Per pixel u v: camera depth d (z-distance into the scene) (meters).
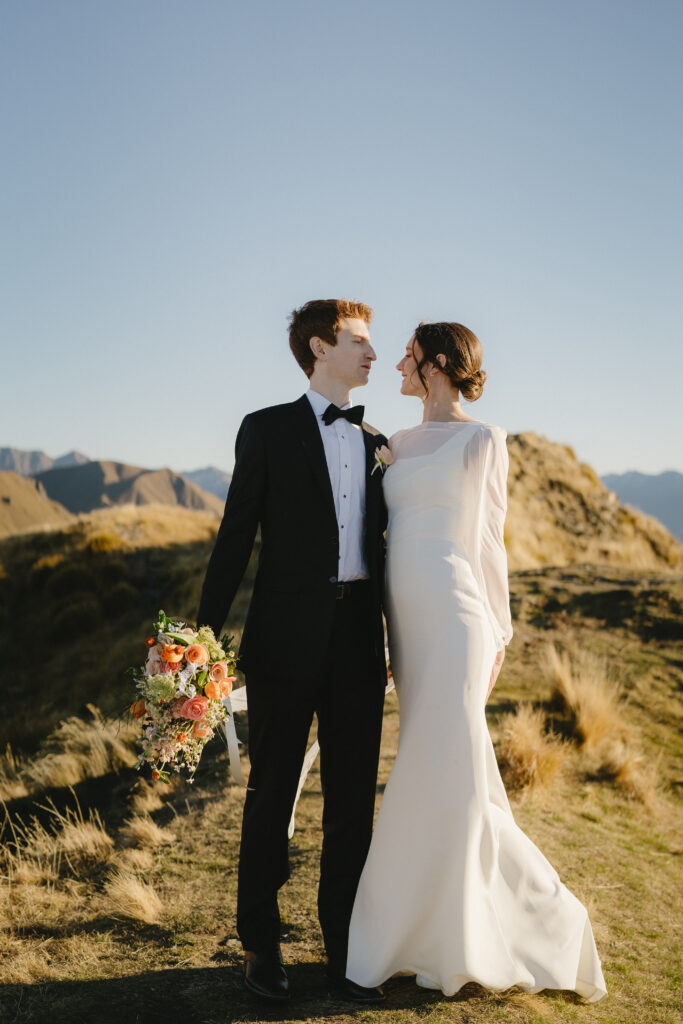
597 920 3.77
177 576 17.34
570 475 23.56
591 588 11.93
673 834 5.34
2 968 2.95
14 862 4.31
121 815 5.49
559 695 7.67
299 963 3.02
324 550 2.86
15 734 11.15
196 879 3.90
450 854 2.70
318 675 2.83
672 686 8.52
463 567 2.96
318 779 5.53
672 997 3.01
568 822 5.22
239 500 2.90
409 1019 2.56
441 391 3.23
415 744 2.82
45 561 18.80
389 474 3.10
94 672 13.86
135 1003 2.66
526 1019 2.60
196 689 2.67
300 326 3.06
